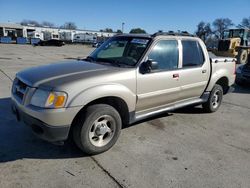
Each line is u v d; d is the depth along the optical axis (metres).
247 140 4.51
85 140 3.46
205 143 4.28
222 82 6.18
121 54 4.45
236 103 7.16
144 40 4.33
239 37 21.83
